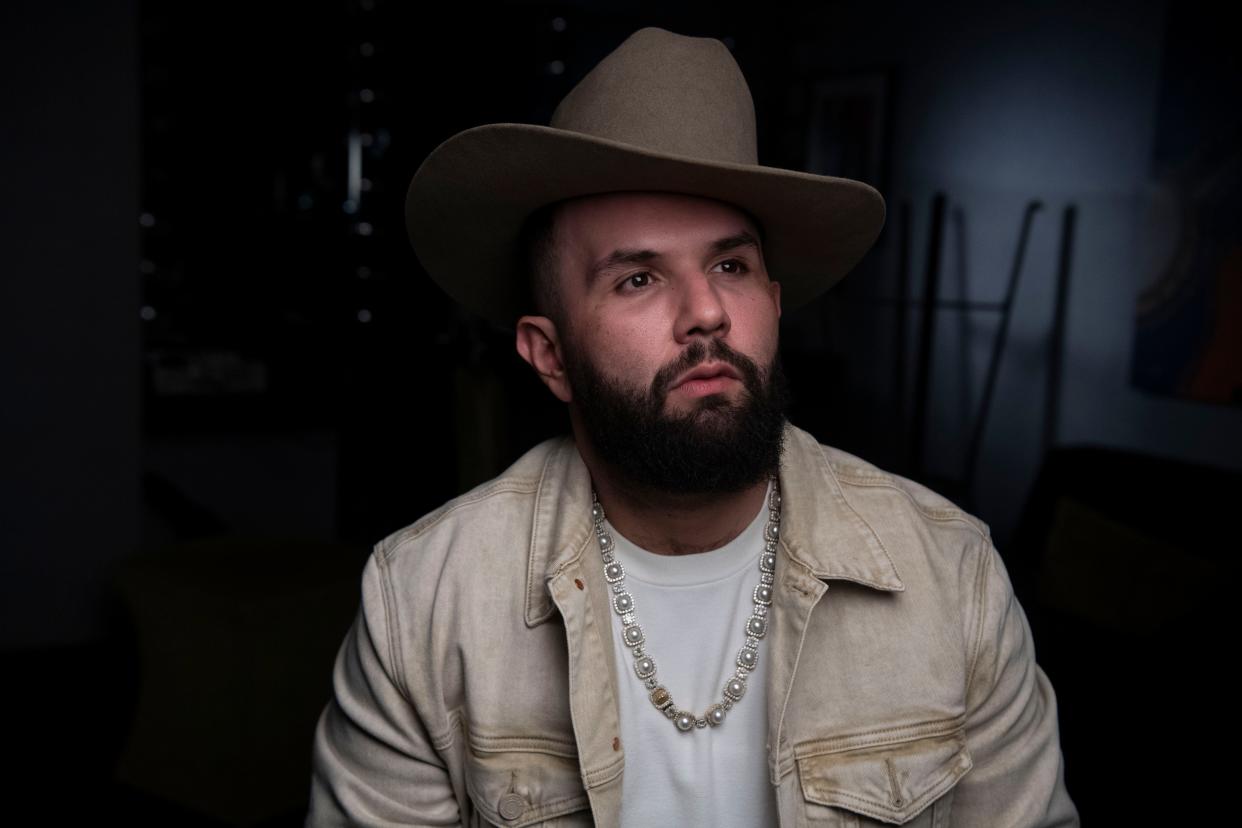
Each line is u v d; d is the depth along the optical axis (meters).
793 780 0.98
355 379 5.63
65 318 3.12
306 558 2.63
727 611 1.02
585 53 6.06
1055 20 4.40
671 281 0.93
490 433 3.15
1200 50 3.75
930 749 0.98
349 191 5.86
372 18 5.80
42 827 2.33
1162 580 2.35
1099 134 4.22
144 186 5.57
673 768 1.01
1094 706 2.13
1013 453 4.66
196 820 2.38
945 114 4.97
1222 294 3.69
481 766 1.01
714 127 0.94
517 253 1.10
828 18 5.65
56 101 3.04
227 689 2.33
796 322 5.98
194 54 5.60
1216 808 1.89
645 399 0.90
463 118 5.95
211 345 5.62
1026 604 2.61
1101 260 4.23
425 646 1.04
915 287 5.18
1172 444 3.96
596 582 1.01
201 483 4.40
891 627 1.00
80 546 3.20
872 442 5.46
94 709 2.89
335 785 1.06
